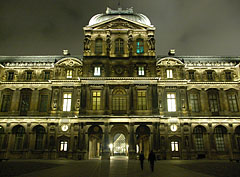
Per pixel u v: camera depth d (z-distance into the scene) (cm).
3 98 4972
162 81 4881
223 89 4988
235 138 4672
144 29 5153
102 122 4478
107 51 4959
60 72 4991
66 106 4816
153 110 4556
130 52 4938
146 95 4719
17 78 5069
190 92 4994
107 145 4344
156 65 5000
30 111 4850
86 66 4888
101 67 4888
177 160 4228
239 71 5028
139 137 4678
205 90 4981
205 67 5116
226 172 2161
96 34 5150
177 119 4653
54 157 4466
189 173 2088
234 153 4550
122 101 4712
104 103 4625
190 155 4494
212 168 2583
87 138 4447
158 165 3042
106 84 4731
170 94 4888
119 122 4481
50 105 4772
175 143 4594
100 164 3197
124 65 4931
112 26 5172
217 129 4762
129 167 2725
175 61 5047
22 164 3116
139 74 4866
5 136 4662
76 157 4347
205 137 4684
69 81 4891
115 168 2578
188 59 5362
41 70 5128
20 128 4772
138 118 4469
